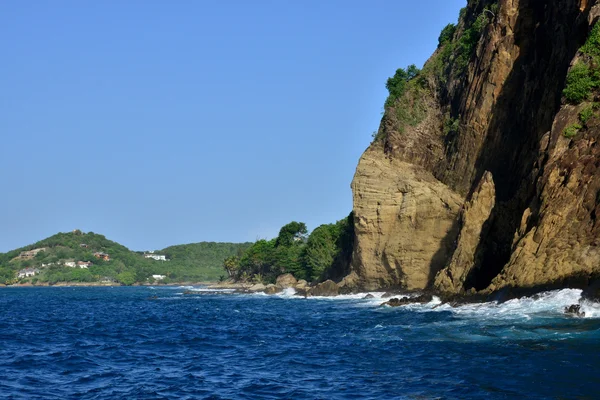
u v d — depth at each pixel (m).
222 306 75.25
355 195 77.62
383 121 84.56
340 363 27.31
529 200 47.78
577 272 36.78
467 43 75.69
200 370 27.53
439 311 44.47
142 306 82.69
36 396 22.84
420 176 74.25
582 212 39.03
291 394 22.17
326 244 118.94
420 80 84.50
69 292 180.12
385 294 70.19
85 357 31.67
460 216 57.41
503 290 41.41
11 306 88.75
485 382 21.33
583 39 47.66
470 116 67.94
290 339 36.88
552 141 43.91
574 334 27.91
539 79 56.94
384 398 20.70
